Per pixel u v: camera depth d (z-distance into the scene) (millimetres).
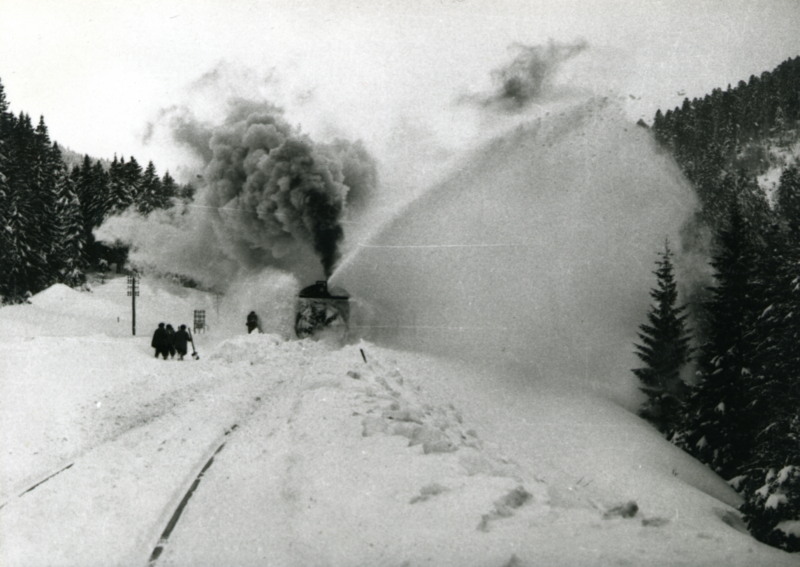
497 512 6094
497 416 21641
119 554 5523
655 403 36406
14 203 53094
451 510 6102
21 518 6387
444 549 5199
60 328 43125
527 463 15156
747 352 29891
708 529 6285
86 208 76188
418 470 7426
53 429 10812
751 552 5188
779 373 24812
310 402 12188
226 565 5254
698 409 30781
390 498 6598
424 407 14688
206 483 7613
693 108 97375
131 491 7312
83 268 67938
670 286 38844
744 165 91188
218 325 51281
